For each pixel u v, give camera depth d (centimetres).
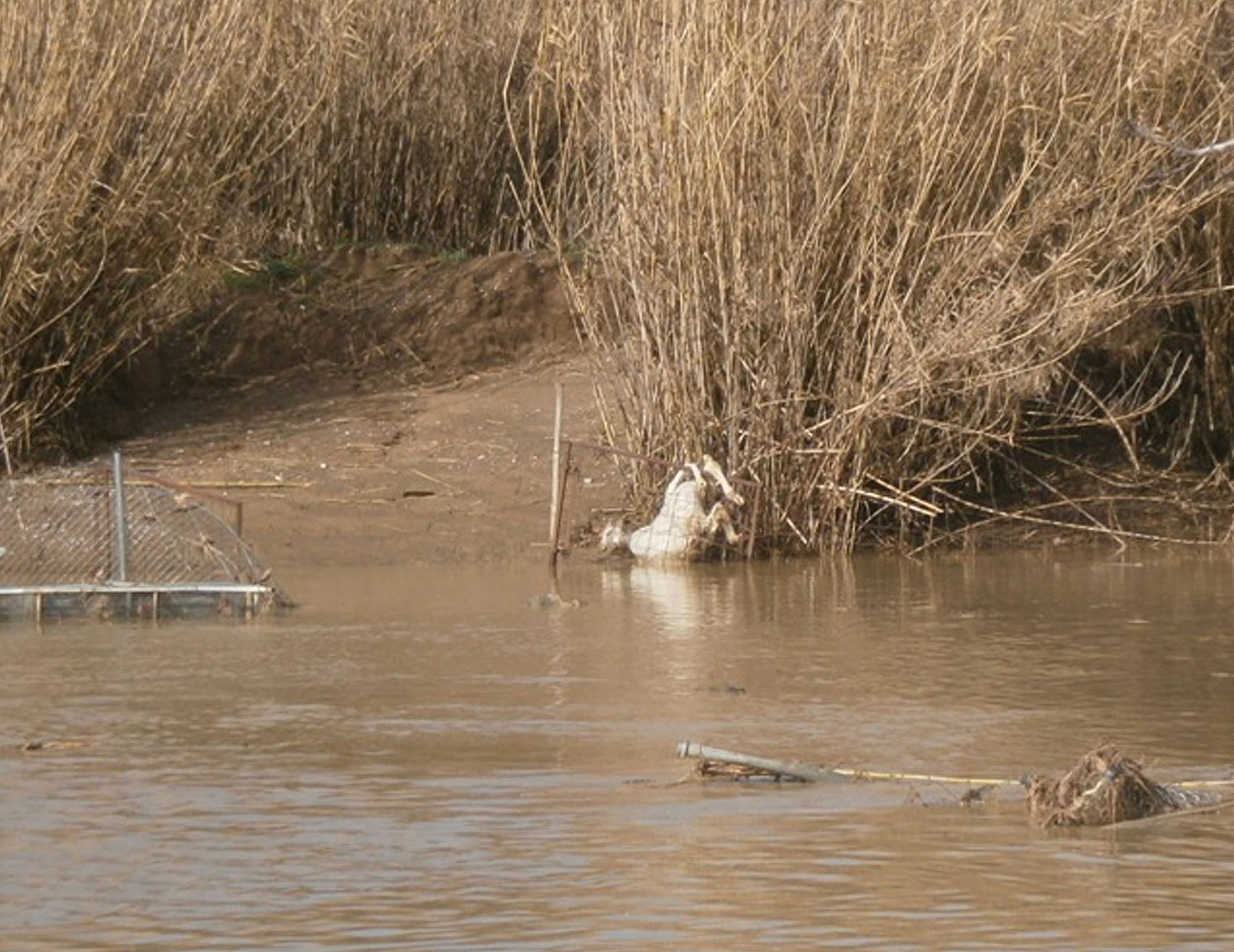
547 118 6000
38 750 2480
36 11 4728
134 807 2211
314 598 3762
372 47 5978
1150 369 4944
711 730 2606
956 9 4484
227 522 4159
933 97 4412
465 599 3766
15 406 4722
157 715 2684
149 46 4872
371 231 5997
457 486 4622
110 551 3925
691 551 4284
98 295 4856
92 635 3347
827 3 4522
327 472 4672
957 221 4491
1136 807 2188
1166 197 4566
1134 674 2998
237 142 5175
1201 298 4834
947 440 4512
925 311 4431
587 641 3288
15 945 1762
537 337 5475
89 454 4819
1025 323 4441
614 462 4738
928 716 2697
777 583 4019
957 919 1828
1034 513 4719
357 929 1802
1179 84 4703
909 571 4206
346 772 2370
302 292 5516
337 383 5250
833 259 4447
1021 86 4519
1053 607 3691
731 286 4444
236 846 2059
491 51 6053
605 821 2159
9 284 4653
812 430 4428
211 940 1772
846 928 1803
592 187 5788
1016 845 2069
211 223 5212
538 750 2484
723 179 4406
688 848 2053
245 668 3027
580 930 1798
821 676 2983
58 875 1959
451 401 5106
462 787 2303
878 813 2198
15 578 3756
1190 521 4747
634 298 4503
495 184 6034
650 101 4472
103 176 4847
